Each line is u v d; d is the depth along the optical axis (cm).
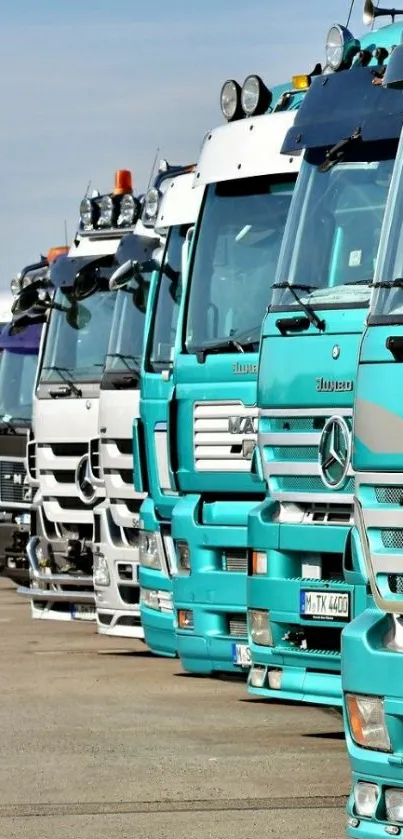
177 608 1316
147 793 964
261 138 1291
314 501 1091
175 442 1316
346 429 1062
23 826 888
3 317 2402
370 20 1127
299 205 1116
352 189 1094
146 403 1448
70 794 963
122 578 1628
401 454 771
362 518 786
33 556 1820
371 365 788
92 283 1778
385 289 802
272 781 995
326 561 1104
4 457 2145
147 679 1418
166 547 1437
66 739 1134
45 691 1352
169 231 1461
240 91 1325
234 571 1284
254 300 1274
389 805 764
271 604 1120
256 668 1143
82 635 1775
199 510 1301
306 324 1080
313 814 911
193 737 1138
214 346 1285
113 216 1778
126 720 1209
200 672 1322
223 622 1291
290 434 1095
